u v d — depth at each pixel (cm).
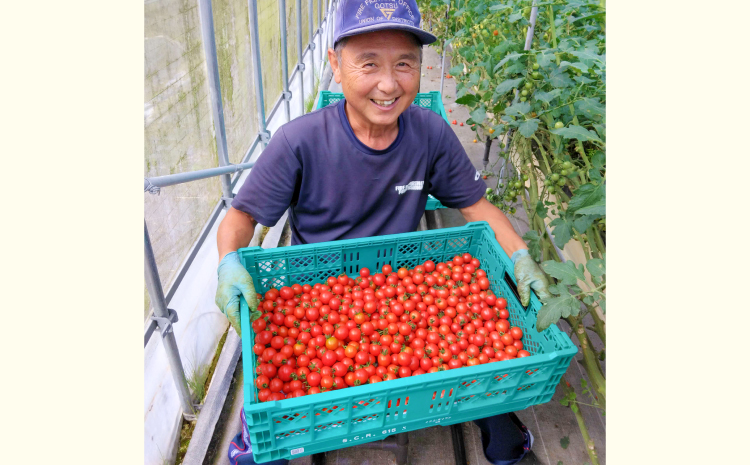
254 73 324
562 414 212
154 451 183
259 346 158
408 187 181
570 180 221
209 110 254
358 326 171
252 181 166
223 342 252
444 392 128
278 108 435
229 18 280
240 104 313
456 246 206
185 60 219
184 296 237
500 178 337
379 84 138
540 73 213
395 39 135
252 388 118
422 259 203
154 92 193
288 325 169
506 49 235
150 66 188
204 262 263
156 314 172
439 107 404
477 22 314
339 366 156
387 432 132
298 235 197
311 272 188
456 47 468
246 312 148
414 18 135
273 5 396
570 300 133
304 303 177
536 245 207
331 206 176
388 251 194
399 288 187
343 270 193
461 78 341
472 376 125
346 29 132
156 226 205
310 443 124
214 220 277
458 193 196
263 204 169
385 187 174
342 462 193
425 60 736
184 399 199
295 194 178
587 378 227
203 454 196
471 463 193
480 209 202
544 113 221
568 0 211
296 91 510
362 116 153
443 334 174
